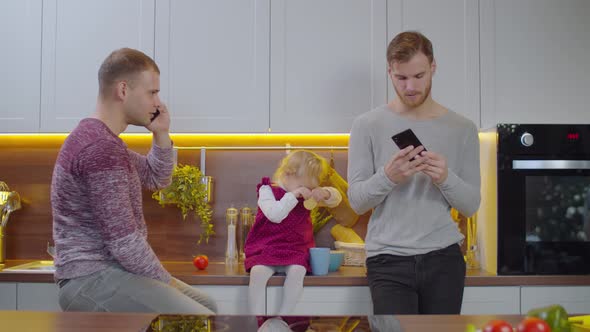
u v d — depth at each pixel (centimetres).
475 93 264
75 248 183
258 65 269
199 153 299
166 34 271
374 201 213
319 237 294
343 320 118
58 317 120
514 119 263
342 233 284
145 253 181
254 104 268
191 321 116
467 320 119
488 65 264
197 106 269
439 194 218
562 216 246
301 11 269
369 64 266
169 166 226
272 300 236
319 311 236
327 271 244
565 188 246
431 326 113
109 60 199
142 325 112
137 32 271
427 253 210
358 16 268
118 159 183
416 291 211
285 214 244
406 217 214
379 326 113
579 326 107
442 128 220
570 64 264
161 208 299
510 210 244
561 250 244
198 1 271
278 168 276
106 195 178
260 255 245
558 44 264
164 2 271
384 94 266
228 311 240
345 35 267
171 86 270
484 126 264
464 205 214
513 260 243
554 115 263
